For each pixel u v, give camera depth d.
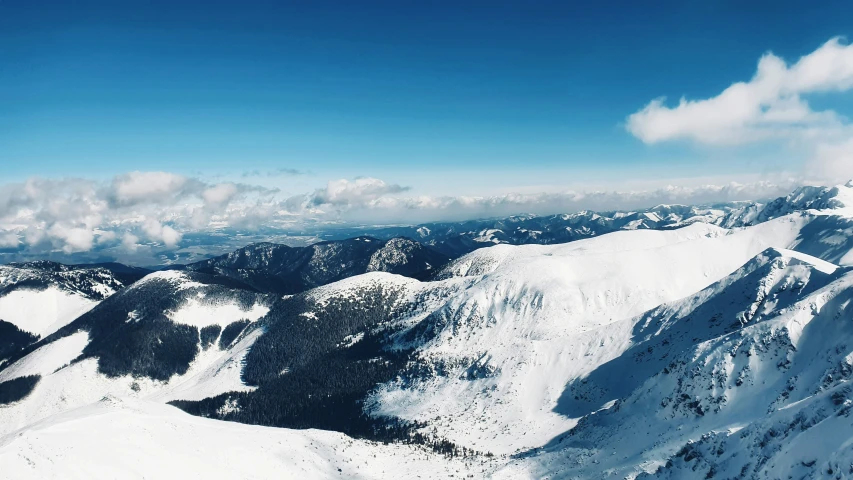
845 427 57.91
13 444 74.75
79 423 85.81
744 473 65.56
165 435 93.38
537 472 100.56
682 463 77.62
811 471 56.53
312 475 100.69
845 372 80.44
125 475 77.88
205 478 86.12
